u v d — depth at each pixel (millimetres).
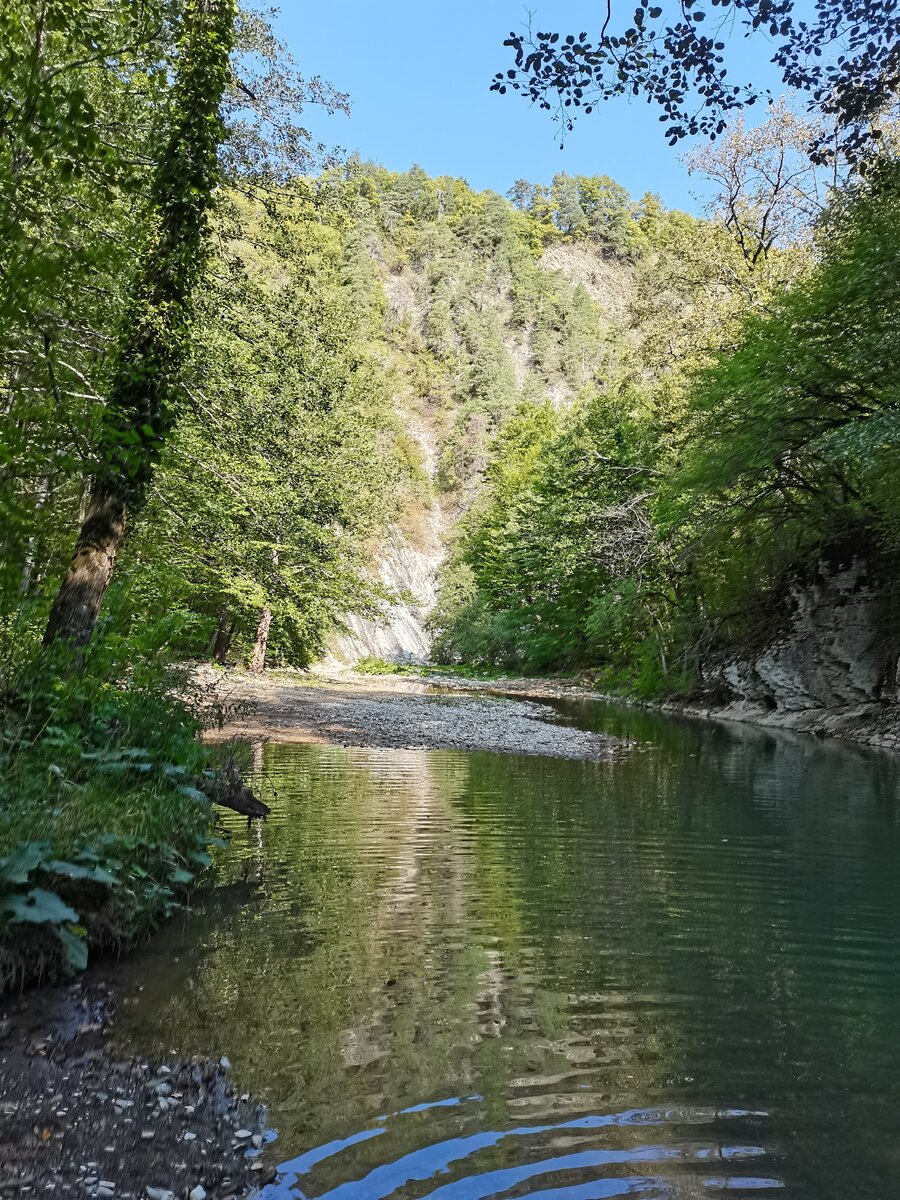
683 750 16844
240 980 4832
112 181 7547
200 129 9219
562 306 140250
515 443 70062
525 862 7680
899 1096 3645
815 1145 3252
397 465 43906
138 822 5977
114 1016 4309
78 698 7031
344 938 5594
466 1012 4461
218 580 21578
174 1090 3588
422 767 13703
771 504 22359
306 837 8516
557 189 185875
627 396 35312
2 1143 3098
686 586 28828
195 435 16547
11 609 6922
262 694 25594
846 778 13008
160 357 8898
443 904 6398
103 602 8859
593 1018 4414
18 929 4660
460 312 123875
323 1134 3287
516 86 8344
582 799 10977
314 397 18562
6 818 5070
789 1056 4008
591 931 5812
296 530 21078
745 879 7172
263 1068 3812
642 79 8312
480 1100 3562
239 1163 3082
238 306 15758
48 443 7000
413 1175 3027
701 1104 3557
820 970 5133
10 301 6707
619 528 30547
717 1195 2930
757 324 19875
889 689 19672
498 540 55406
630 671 35312
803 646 22516
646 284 31062
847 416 18094
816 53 9398
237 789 8438
